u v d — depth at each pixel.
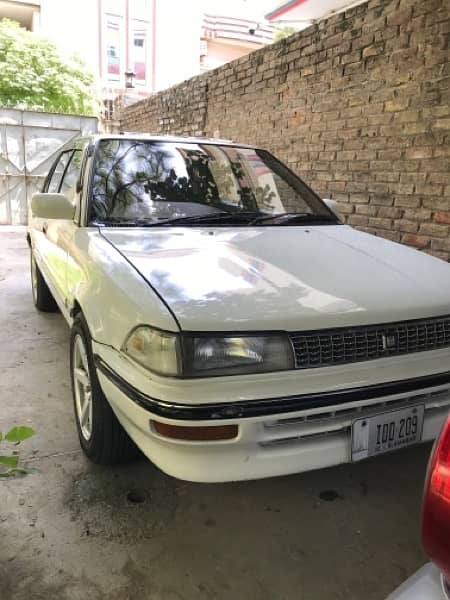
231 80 7.27
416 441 2.10
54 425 2.89
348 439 1.96
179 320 1.80
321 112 5.54
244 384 1.79
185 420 1.75
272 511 2.26
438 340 2.12
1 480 2.38
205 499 2.32
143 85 21.56
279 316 1.88
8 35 12.66
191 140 3.50
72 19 19.41
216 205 3.10
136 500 2.29
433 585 1.15
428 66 4.27
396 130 4.64
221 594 1.82
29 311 4.95
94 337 2.18
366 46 4.85
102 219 2.84
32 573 1.88
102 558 1.96
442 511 1.10
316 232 3.01
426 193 4.42
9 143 10.73
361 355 1.96
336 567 1.96
